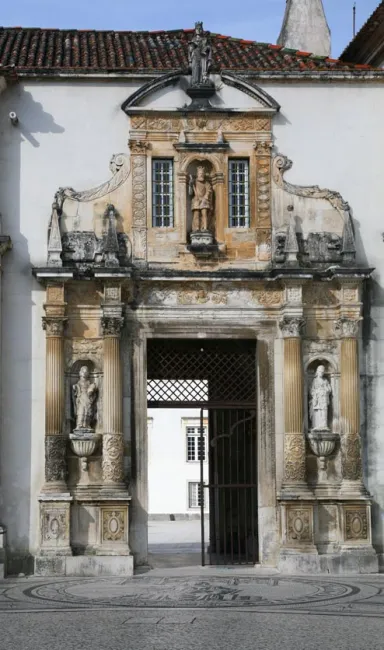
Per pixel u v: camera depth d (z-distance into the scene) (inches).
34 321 1200.2
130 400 1199.6
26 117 1226.0
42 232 1211.9
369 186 1252.5
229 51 1358.3
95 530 1166.3
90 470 1183.6
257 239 1230.3
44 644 720.3
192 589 1016.2
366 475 1212.5
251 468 1246.3
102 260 1198.3
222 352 1275.8
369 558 1171.3
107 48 1338.6
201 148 1227.2
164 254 1218.6
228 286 1220.5
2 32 1395.2
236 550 1405.0
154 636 748.6
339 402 1216.2
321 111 1256.8
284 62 1305.4
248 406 1248.2
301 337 1212.5
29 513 1174.3
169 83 1229.1
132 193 1223.5
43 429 1188.5
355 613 852.6
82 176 1223.5
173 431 2450.8
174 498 2434.8
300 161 1247.5
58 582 1095.6
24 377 1192.2
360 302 1212.5
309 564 1165.1
